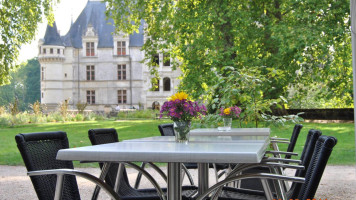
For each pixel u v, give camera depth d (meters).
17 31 19.34
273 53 18.41
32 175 2.45
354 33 3.63
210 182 6.61
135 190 3.55
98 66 53.97
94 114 36.34
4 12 19.02
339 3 16.95
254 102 6.92
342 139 13.21
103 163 3.27
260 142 3.13
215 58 16.22
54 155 2.78
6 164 9.40
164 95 52.34
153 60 19.59
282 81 17.02
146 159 2.19
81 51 54.09
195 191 3.52
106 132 3.66
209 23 17.55
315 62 18.50
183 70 19.23
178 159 2.16
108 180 3.28
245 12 17.16
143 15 19.22
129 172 8.02
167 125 5.29
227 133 4.64
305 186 2.31
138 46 53.62
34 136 2.65
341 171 7.61
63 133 2.94
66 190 2.81
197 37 17.11
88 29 53.97
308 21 16.56
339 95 19.53
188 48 17.08
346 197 5.36
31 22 19.41
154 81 19.56
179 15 17.56
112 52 53.84
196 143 3.01
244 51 17.53
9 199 5.59
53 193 2.64
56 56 52.97
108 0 20.11
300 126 4.49
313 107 27.28
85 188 6.29
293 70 17.70
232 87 6.86
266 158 3.21
